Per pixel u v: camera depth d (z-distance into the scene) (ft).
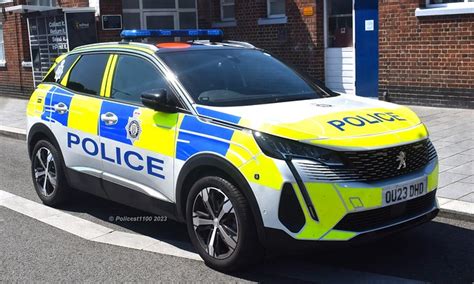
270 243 13.67
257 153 13.65
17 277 15.06
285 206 13.33
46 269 15.58
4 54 62.13
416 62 36.81
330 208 13.17
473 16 33.81
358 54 40.81
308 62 43.52
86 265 15.80
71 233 18.62
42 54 53.06
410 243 16.72
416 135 14.64
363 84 40.93
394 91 38.27
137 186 17.06
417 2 36.09
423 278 14.34
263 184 13.47
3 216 20.70
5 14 59.67
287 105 15.58
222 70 17.33
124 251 16.85
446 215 18.80
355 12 40.40
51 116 20.61
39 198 22.88
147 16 53.16
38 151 21.67
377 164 13.64
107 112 17.98
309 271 14.97
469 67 34.47
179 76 16.46
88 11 49.78
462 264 15.14
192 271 15.17
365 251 16.21
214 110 15.10
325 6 42.37
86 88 19.54
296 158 13.29
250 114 14.49
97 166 18.57
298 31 43.80
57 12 48.93
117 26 50.80
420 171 14.67
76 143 19.34
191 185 15.55
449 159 24.67
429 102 36.65
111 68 18.72
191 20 54.70
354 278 14.46
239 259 14.34
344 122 14.29
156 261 15.98
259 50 19.51
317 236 13.16
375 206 13.46
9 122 44.11
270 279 14.53
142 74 17.57
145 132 16.51
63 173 20.57
